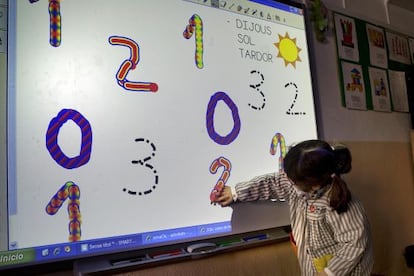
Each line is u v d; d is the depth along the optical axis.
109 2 0.96
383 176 1.71
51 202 0.83
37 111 0.84
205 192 1.06
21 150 0.81
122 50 0.97
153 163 0.98
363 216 0.99
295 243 1.14
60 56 0.88
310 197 1.04
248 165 1.17
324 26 1.53
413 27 2.08
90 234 0.86
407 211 1.80
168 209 0.99
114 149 0.92
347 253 0.95
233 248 1.09
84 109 0.89
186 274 0.97
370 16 1.83
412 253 1.66
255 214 1.19
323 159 0.92
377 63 1.80
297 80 1.37
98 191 0.89
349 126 1.61
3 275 0.77
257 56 1.26
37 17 0.86
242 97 1.19
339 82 1.60
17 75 0.82
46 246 0.81
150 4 1.03
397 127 1.86
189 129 1.06
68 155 0.86
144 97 0.99
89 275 0.84
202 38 1.13
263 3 1.32
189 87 1.07
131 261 0.91
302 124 1.35
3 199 0.77
